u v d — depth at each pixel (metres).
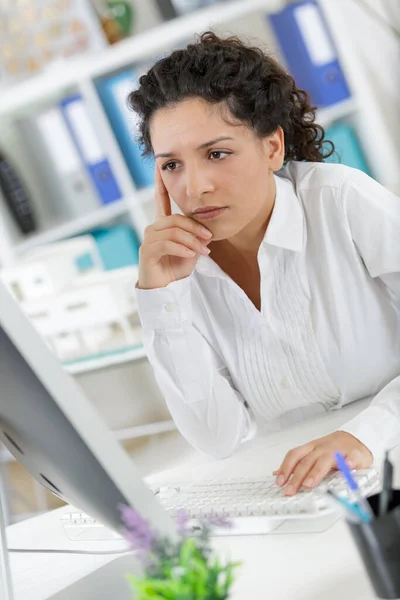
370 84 4.52
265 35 4.48
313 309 1.85
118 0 4.48
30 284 4.05
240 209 1.69
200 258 1.86
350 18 4.64
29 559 1.41
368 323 1.84
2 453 4.44
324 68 4.44
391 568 0.92
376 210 1.76
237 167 1.66
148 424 4.68
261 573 1.10
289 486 1.30
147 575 0.83
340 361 1.86
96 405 4.69
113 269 4.42
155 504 0.95
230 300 1.89
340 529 1.17
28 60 4.39
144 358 4.07
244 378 1.95
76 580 1.23
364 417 1.45
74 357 4.09
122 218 4.60
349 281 1.83
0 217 4.43
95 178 4.38
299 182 1.86
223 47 1.67
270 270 1.84
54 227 4.45
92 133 4.34
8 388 0.96
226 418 1.90
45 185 4.47
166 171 1.72
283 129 1.84
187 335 1.88
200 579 0.80
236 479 1.46
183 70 1.63
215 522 0.89
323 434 1.67
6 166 4.41
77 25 4.35
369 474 1.29
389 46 4.69
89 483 0.97
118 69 4.49
